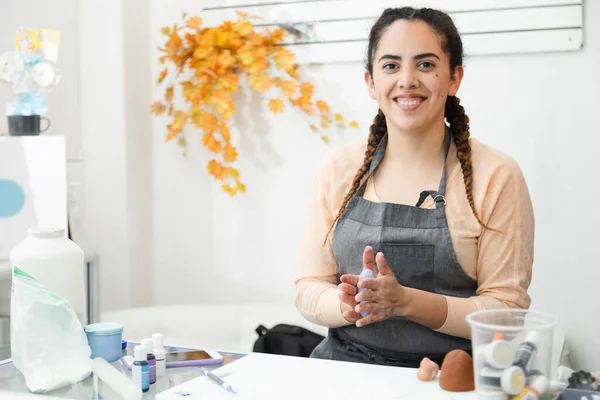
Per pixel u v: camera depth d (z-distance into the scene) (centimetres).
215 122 316
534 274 282
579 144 275
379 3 293
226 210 326
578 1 269
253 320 309
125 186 325
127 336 304
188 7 324
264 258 321
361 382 133
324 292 175
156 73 332
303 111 309
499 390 110
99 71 324
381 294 148
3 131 297
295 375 137
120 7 318
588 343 277
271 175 317
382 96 173
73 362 137
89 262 236
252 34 308
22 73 238
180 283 336
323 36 302
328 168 187
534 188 281
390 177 179
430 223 170
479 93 285
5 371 145
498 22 279
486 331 112
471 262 170
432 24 170
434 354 170
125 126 323
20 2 309
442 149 176
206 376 137
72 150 325
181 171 332
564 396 122
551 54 276
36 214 225
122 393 126
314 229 187
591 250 275
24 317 136
